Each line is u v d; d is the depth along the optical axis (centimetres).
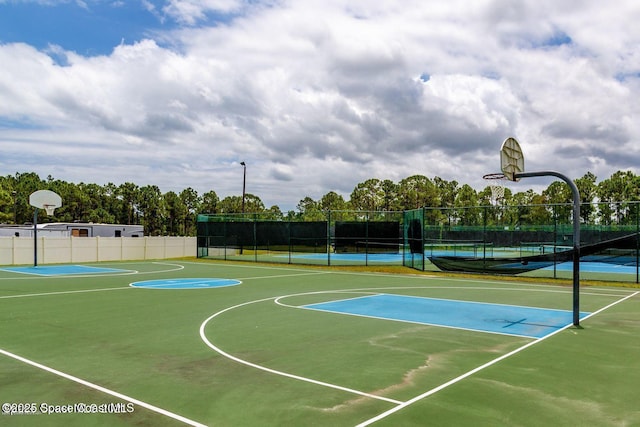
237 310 1233
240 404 552
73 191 7419
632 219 3041
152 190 8412
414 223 2512
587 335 927
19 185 7662
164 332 957
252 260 3144
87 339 895
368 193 7656
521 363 726
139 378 651
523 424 495
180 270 2566
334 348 821
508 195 6369
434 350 807
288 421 502
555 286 1822
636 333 946
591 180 5550
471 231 3444
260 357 761
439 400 564
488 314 1171
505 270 1991
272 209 9131
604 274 2281
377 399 567
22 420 505
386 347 828
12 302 1379
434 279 2083
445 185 8725
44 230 3800
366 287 1775
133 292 1614
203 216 3488
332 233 3172
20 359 751
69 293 1585
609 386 617
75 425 493
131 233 4719
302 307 1284
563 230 2992
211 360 743
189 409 537
